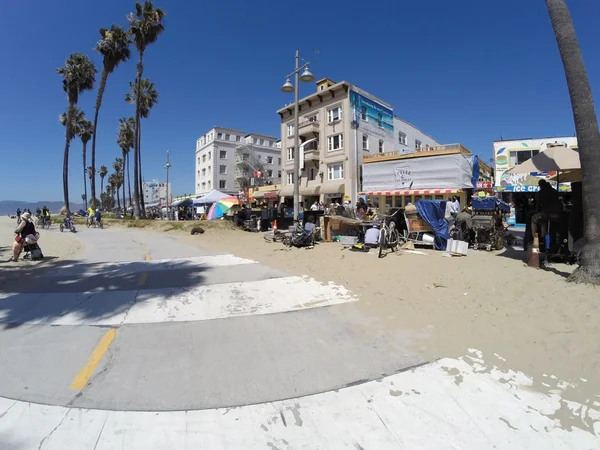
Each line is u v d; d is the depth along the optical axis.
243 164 57.97
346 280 6.72
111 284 6.61
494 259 8.16
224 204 21.09
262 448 2.32
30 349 3.81
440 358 3.53
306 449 2.31
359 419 2.61
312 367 3.40
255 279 6.95
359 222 11.37
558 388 2.93
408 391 2.96
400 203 26.42
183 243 13.63
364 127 33.28
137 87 29.30
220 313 4.97
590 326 3.87
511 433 2.42
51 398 2.89
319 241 12.57
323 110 34.03
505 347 3.69
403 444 2.34
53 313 4.96
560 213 6.92
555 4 5.84
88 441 2.38
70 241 14.84
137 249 11.79
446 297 5.36
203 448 2.32
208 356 3.65
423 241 10.44
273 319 4.72
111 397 2.91
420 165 23.64
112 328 4.41
